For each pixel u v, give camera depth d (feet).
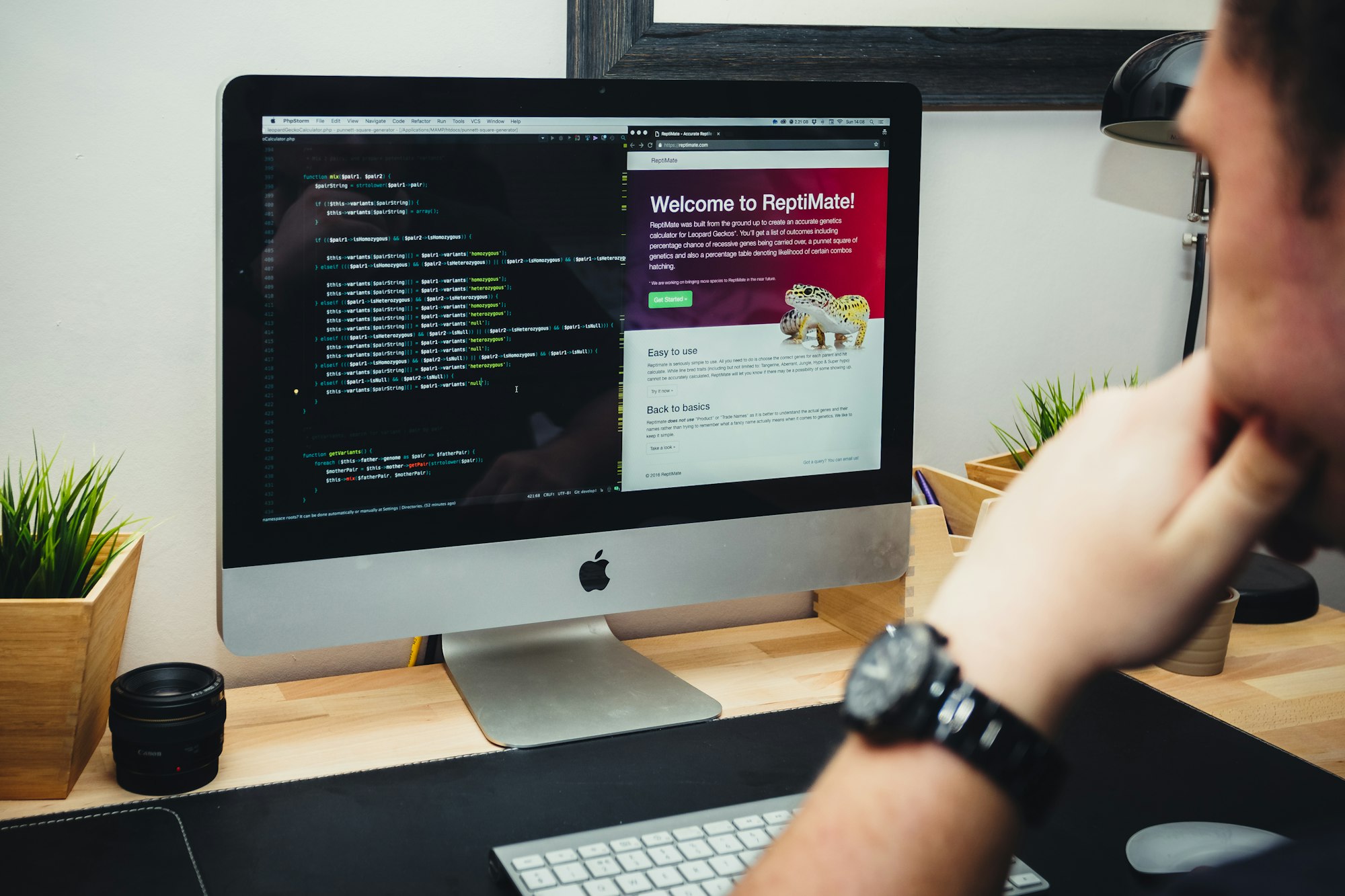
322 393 2.80
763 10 3.64
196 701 2.63
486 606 3.03
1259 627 3.90
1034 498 1.13
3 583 2.60
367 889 2.25
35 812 2.53
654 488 3.20
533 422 3.03
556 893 2.15
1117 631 1.03
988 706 1.04
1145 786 2.73
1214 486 1.01
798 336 3.31
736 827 2.38
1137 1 4.21
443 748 2.90
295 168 2.70
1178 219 4.56
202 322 3.21
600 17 3.45
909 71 3.87
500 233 2.92
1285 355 0.71
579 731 2.96
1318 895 0.81
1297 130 0.67
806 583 3.41
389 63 3.30
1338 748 3.02
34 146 2.98
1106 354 4.55
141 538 2.95
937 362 4.26
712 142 3.11
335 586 2.87
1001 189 4.22
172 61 3.07
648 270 3.10
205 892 2.22
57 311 3.06
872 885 1.03
